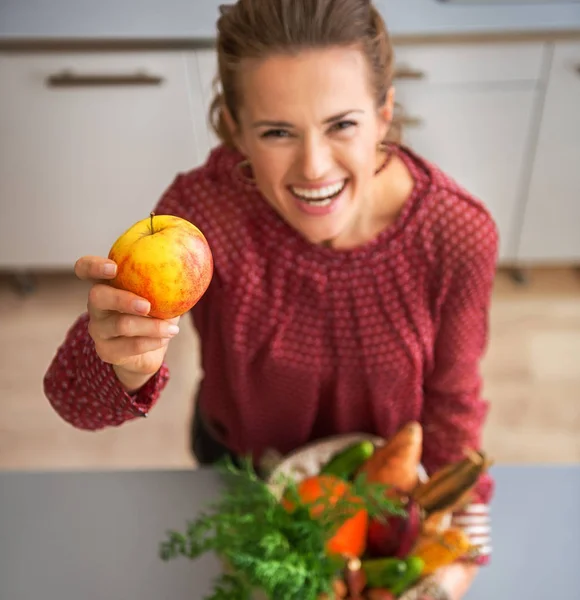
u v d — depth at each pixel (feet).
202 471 3.09
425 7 5.71
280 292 2.74
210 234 2.72
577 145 6.31
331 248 2.65
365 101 2.27
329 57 2.13
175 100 5.98
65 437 6.30
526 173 6.54
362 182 2.42
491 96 5.95
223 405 3.28
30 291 7.64
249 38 2.13
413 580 2.38
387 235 2.64
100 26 5.60
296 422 3.24
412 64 5.73
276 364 2.92
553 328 7.19
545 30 5.49
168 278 1.76
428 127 6.15
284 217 2.63
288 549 2.13
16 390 6.69
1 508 2.97
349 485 2.43
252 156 2.42
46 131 6.23
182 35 5.51
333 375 2.96
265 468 2.81
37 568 2.81
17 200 6.79
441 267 2.71
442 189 2.66
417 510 2.40
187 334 7.03
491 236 2.72
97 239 7.13
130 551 2.85
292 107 2.19
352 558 2.26
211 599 2.19
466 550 2.36
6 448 6.22
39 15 5.72
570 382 6.66
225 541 2.19
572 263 7.82
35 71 5.81
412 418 3.22
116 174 6.56
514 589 2.75
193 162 6.43
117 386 2.23
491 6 5.67
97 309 1.80
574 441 6.19
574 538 2.89
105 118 6.14
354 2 2.20
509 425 6.32
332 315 2.77
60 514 2.96
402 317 2.81
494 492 3.03
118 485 3.05
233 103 2.42
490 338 7.09
